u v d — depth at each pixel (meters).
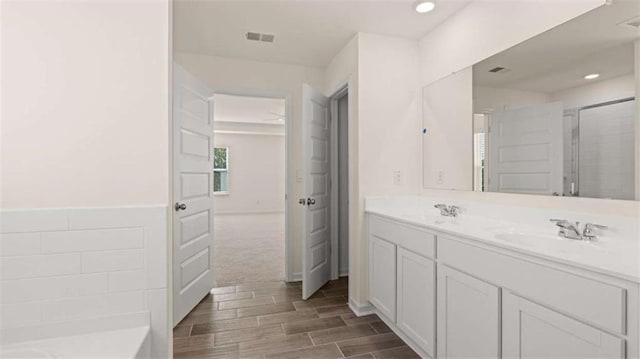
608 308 0.92
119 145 1.23
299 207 3.32
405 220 1.95
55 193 1.17
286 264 3.26
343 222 3.50
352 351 1.92
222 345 1.98
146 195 1.25
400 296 2.03
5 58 1.13
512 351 1.23
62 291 1.17
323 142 3.16
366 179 2.50
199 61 3.02
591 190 1.43
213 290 2.96
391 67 2.56
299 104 3.32
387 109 2.55
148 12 1.25
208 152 2.80
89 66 1.20
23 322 1.14
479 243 1.39
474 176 2.09
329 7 2.15
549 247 1.25
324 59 3.14
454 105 2.23
